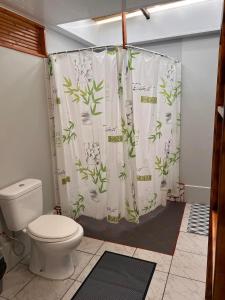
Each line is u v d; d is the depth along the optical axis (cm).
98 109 228
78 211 262
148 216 285
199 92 298
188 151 317
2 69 196
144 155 250
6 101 202
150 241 235
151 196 266
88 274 194
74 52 225
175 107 292
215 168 110
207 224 264
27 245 221
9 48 201
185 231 251
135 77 226
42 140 245
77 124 242
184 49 295
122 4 182
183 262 204
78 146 247
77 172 254
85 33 296
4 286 185
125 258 211
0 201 191
